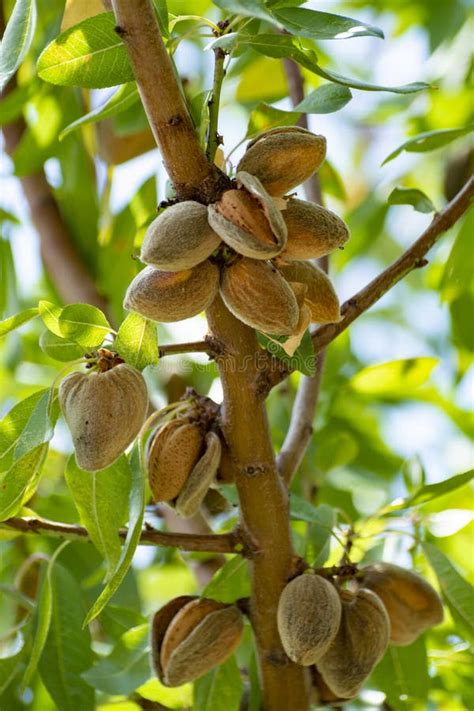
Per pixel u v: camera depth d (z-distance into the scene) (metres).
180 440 1.03
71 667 1.12
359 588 1.06
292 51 1.04
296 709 1.05
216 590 1.07
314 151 1.00
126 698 1.16
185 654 1.03
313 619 1.01
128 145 1.28
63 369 1.03
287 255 1.00
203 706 1.08
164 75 0.99
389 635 1.04
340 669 1.03
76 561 1.26
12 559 1.28
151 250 0.98
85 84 1.03
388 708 1.16
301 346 1.02
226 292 1.00
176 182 1.00
